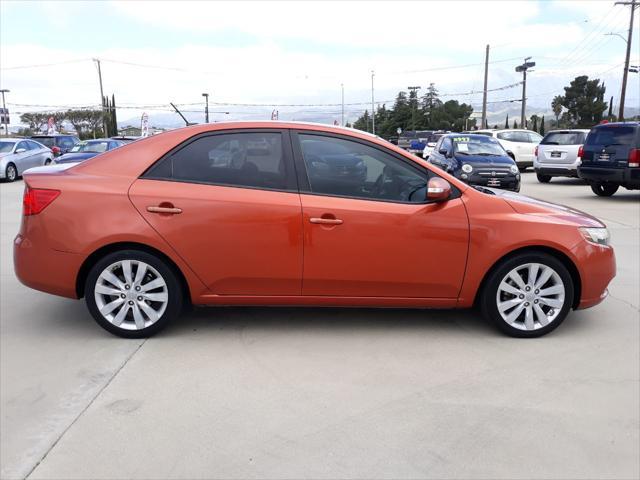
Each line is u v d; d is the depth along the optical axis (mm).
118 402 3338
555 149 16891
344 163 4262
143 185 4156
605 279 4430
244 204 4121
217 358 3975
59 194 4133
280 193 4180
